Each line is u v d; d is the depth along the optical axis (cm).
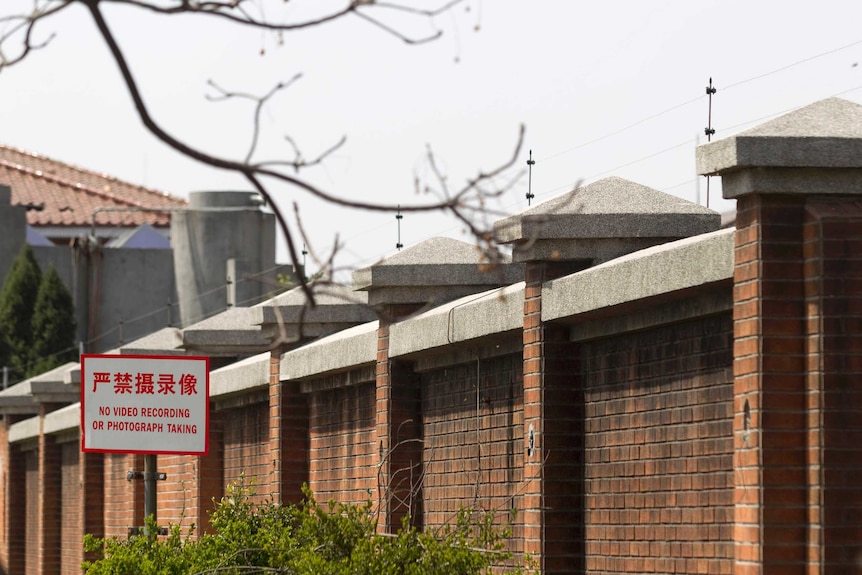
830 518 1183
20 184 7500
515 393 1819
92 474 3653
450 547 1489
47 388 3922
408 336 2027
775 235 1220
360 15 730
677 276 1375
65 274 6184
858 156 1207
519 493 1708
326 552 1546
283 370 2511
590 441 1633
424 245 2098
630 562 1537
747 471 1220
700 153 1260
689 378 1438
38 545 4081
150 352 3188
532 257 1645
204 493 2919
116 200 7419
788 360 1212
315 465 2473
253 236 5691
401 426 2094
